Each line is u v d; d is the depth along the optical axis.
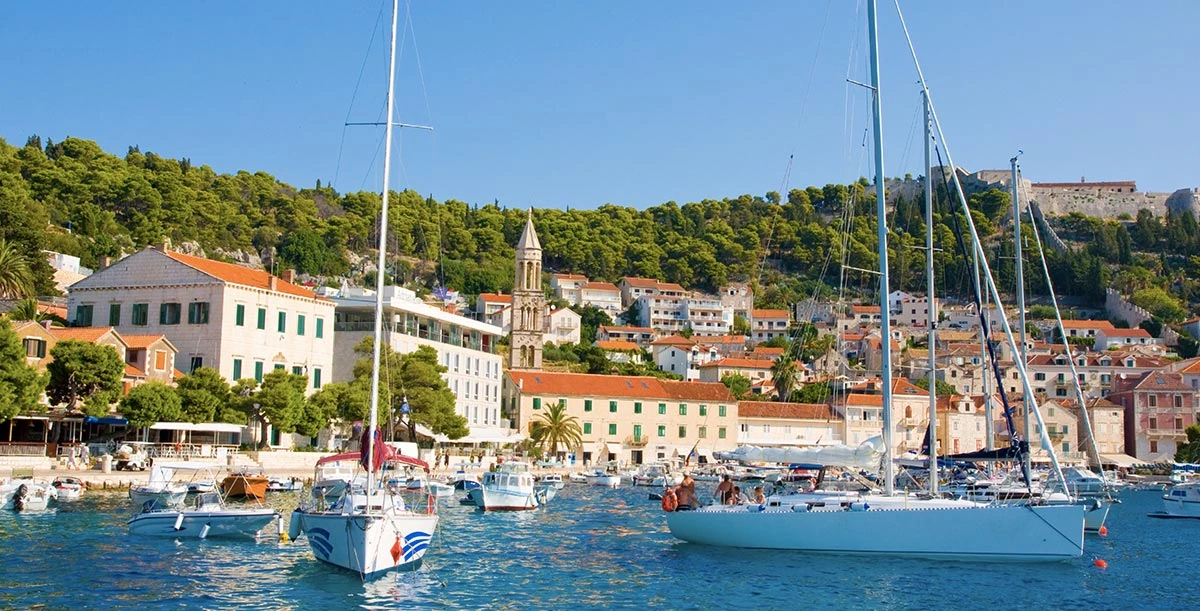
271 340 111.81
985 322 61.50
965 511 50.41
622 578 47.34
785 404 182.75
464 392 146.12
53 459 84.62
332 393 106.44
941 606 41.72
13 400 78.44
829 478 64.12
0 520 61.59
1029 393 57.72
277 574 45.75
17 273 121.81
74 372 87.81
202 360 106.75
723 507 56.47
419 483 98.19
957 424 180.75
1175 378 182.50
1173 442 179.75
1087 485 116.75
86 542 53.69
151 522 56.56
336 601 40.59
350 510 48.12
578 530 69.38
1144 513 93.75
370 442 44.34
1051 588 45.41
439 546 58.03
